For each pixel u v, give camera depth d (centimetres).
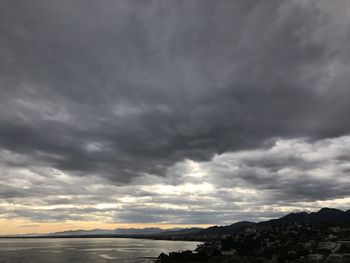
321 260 16788
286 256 19375
